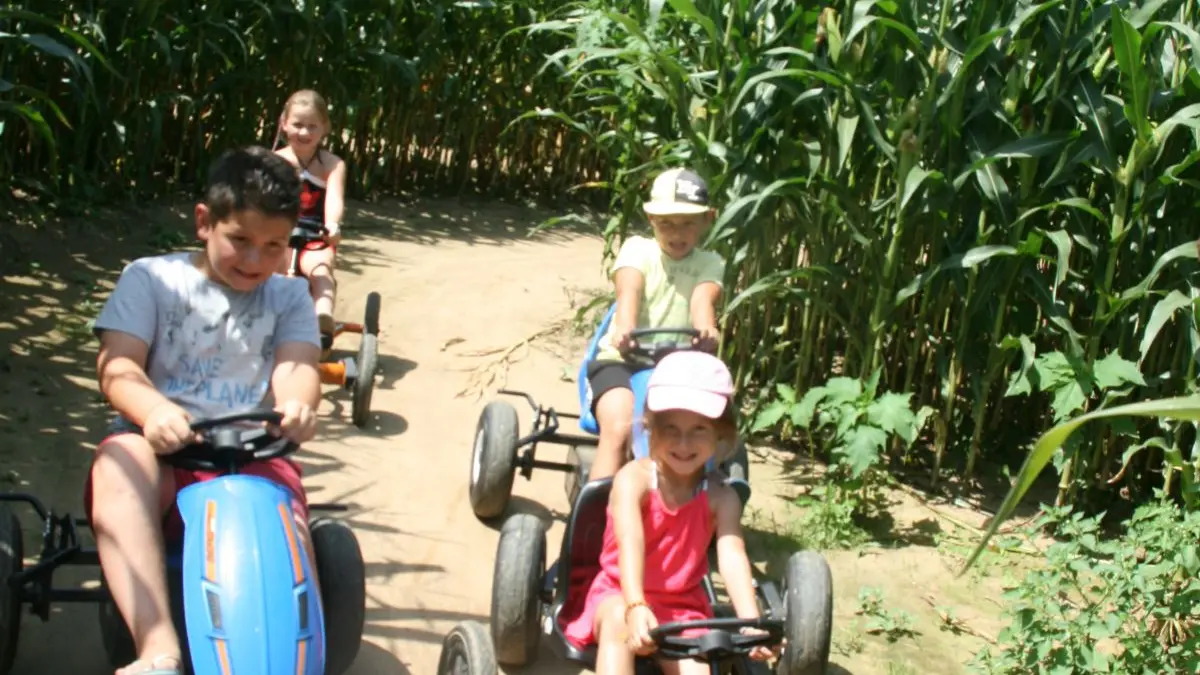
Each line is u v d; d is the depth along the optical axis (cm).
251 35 1031
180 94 972
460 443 610
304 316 365
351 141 1156
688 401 350
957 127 571
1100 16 550
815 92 567
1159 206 574
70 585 422
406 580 467
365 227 1055
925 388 656
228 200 332
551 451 629
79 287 739
